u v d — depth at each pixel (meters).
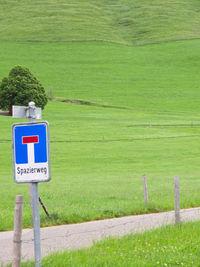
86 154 80.31
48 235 19.05
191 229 18.30
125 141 95.62
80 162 72.38
